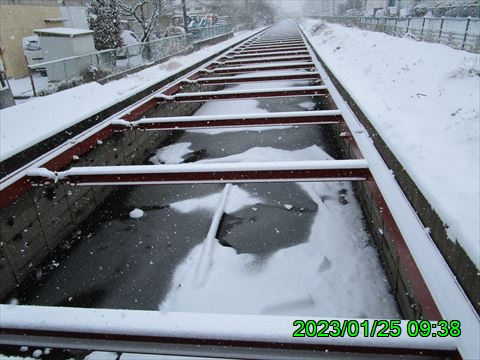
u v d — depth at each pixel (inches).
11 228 185.0
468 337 79.5
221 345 85.0
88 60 425.1
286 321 84.0
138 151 331.6
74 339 91.0
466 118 185.8
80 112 301.0
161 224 237.6
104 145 272.5
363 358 81.6
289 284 173.6
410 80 307.0
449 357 80.1
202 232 225.1
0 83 307.9
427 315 100.9
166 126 278.8
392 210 136.2
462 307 88.4
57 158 212.4
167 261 200.7
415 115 211.6
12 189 179.6
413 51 433.4
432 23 647.1
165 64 565.9
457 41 515.5
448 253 104.7
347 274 178.1
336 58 580.1
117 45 651.5
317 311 157.2
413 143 166.6
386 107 240.2
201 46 872.3
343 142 319.9
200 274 183.2
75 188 235.9
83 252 215.6
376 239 197.3
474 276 88.4
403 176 149.6
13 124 239.1
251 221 231.3
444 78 282.5
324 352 81.3
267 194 261.9
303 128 401.7
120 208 261.6
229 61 633.0
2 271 179.8
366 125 226.7
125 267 199.5
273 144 362.3
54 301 180.1
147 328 86.2
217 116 274.1
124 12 753.0
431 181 128.5
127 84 430.6
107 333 88.0
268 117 272.5
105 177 191.0
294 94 363.9
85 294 182.7
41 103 283.7
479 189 118.7
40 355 141.5
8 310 94.7
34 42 607.5
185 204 258.8
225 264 190.5
